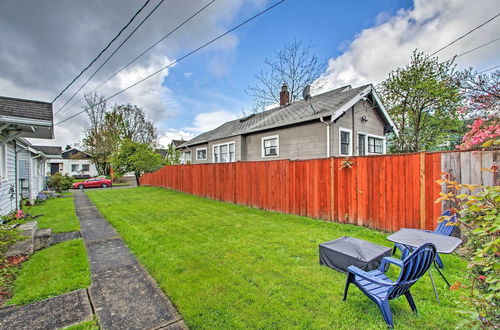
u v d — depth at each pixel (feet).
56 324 7.38
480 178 12.05
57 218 22.25
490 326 4.28
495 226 4.17
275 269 10.66
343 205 18.19
